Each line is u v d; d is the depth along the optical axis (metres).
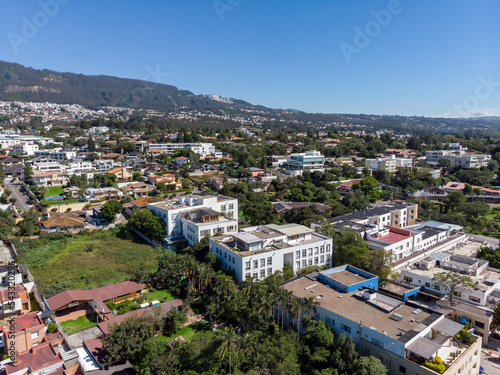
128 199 161.75
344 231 102.94
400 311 63.28
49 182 185.00
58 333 63.28
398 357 53.25
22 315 65.44
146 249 110.56
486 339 70.44
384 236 108.62
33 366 52.28
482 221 147.38
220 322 71.50
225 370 55.28
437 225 126.25
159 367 55.28
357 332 58.72
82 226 127.69
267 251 85.06
